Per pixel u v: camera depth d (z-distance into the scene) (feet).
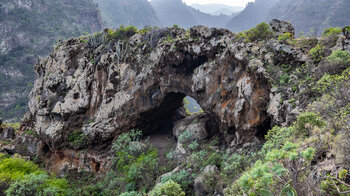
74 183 103.24
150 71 99.35
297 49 63.57
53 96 121.90
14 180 83.10
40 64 139.74
